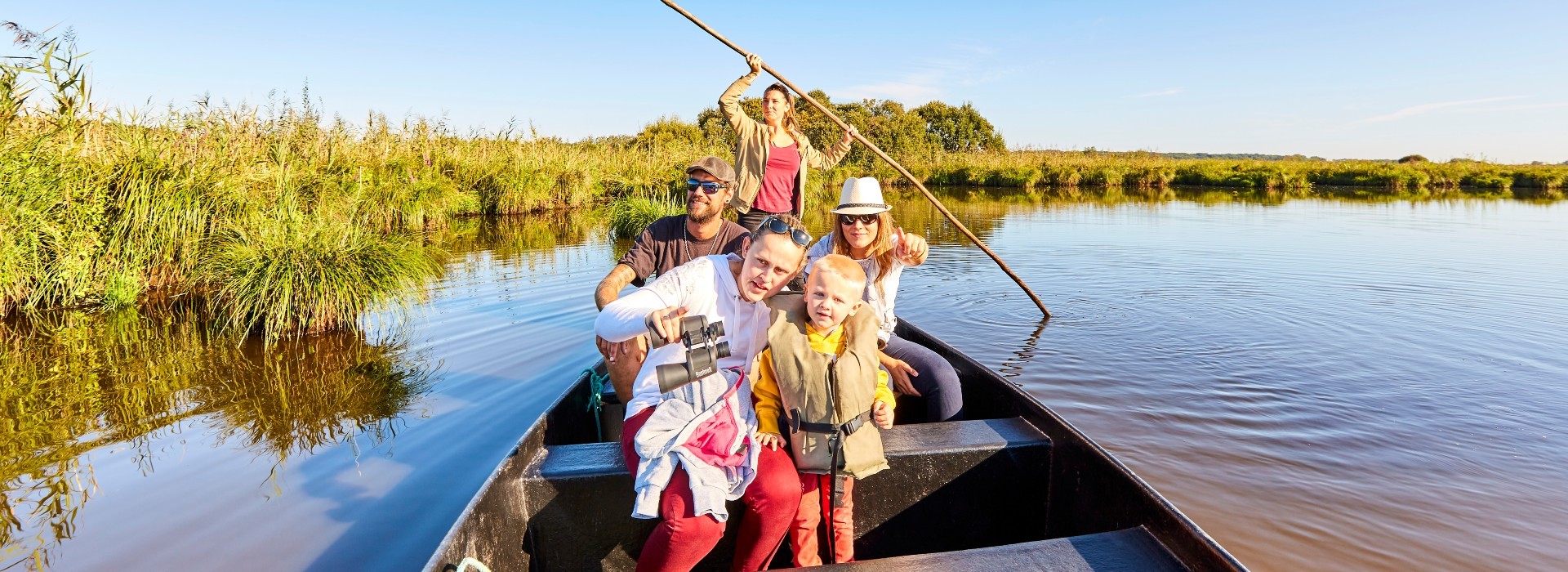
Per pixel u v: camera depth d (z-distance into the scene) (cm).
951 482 218
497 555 187
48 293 675
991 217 1606
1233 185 3048
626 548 210
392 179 1302
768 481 185
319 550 257
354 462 330
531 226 1428
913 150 3816
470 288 739
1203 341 527
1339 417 379
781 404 200
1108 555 168
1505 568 247
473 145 1767
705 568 216
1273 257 918
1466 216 1552
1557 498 293
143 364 480
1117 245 1056
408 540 264
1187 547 160
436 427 371
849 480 204
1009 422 242
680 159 2283
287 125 1168
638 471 183
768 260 197
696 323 185
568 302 663
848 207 297
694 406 187
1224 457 331
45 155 681
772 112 461
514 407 398
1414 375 445
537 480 203
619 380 247
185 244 735
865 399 191
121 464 327
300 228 613
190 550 258
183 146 792
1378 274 794
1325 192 2734
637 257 325
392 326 582
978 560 167
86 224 689
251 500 294
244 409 396
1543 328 554
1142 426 368
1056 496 223
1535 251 958
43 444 351
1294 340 527
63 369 473
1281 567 247
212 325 594
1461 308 626
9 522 278
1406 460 328
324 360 486
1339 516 280
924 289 729
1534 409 388
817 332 200
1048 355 492
